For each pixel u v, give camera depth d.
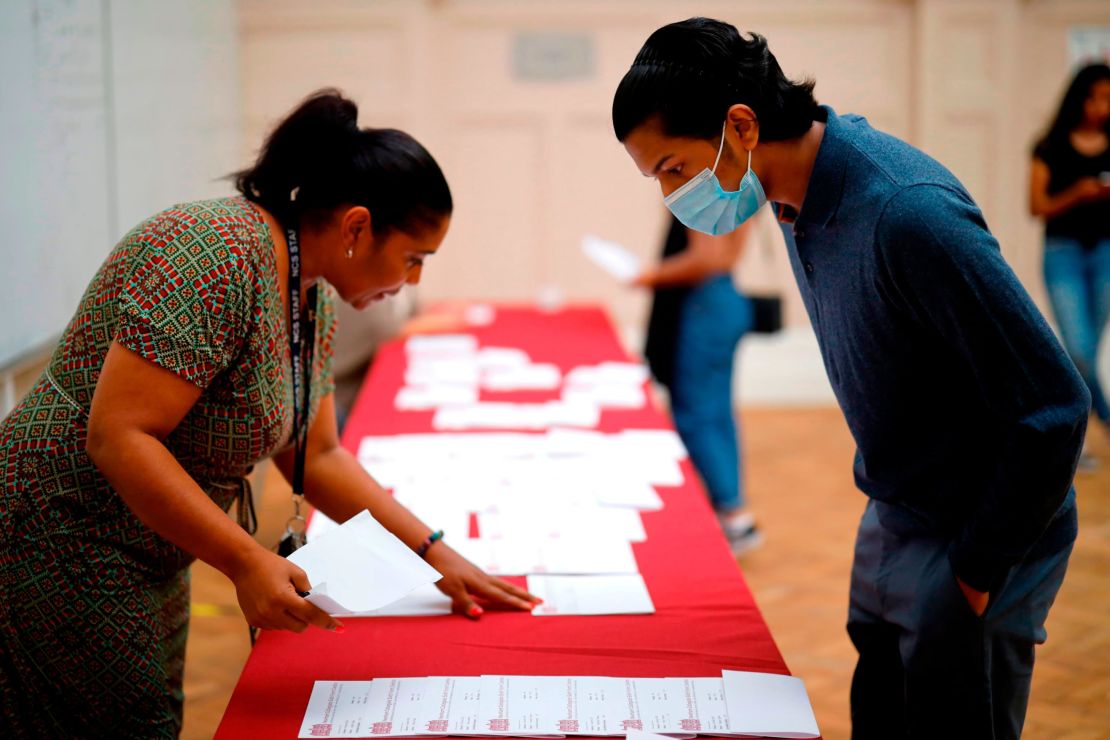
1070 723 2.66
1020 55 6.22
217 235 1.42
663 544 2.08
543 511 2.24
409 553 1.53
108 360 1.38
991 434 1.48
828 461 5.27
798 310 6.44
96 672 1.51
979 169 6.28
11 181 2.60
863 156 1.42
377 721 1.41
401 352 4.09
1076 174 4.76
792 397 6.48
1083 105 4.73
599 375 3.63
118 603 1.50
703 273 3.86
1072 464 1.33
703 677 1.54
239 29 5.86
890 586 1.64
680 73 1.45
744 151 1.48
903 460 1.55
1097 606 3.37
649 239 6.38
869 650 1.79
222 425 1.50
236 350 1.45
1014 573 1.51
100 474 1.47
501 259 6.37
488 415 3.09
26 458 1.46
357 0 5.96
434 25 6.10
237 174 1.58
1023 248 6.39
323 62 6.00
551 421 3.02
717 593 1.84
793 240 1.63
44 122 2.81
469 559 1.98
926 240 1.32
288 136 1.53
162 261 1.38
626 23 6.14
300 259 1.59
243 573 1.39
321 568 1.46
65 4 2.98
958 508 1.53
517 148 6.26
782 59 6.17
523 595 1.79
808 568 3.85
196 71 4.61
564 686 1.51
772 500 4.66
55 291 2.89
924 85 6.13
